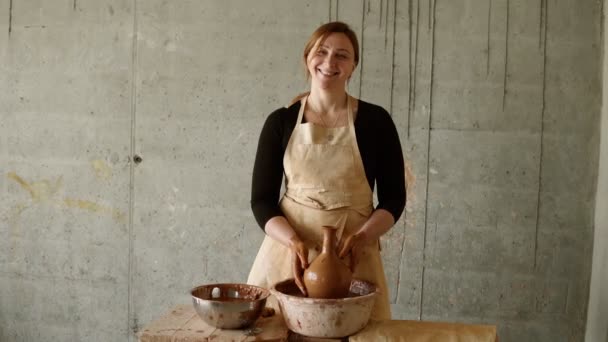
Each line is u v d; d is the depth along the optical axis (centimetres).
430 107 273
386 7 273
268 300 196
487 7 266
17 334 315
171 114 292
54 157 303
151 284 301
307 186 194
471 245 276
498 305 277
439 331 164
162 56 290
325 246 165
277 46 281
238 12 283
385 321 171
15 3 299
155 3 288
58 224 306
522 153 269
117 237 302
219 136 289
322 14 277
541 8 263
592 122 263
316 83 192
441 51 271
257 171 200
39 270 310
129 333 305
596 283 259
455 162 274
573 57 263
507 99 268
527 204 271
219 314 159
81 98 298
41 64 299
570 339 272
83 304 308
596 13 260
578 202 267
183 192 294
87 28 295
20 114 303
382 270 203
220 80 286
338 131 193
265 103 284
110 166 299
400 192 200
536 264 272
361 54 275
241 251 293
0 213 310
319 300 155
